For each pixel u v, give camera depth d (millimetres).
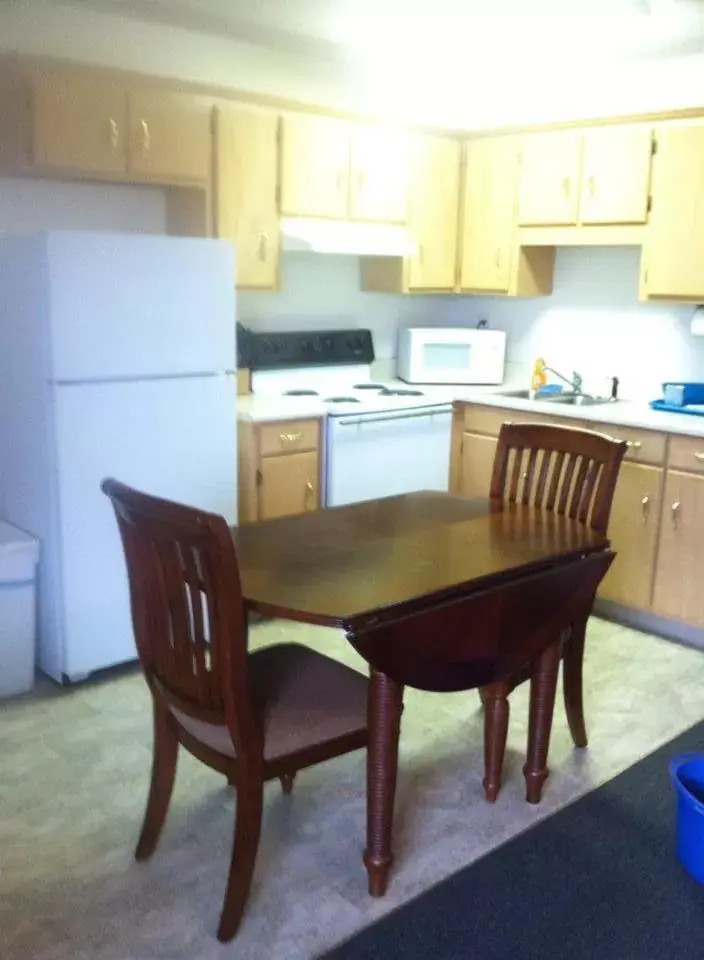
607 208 3809
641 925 2023
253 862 1928
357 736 2014
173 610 1863
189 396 3125
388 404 3904
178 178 3461
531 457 2734
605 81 3953
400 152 4113
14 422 3061
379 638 1854
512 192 4156
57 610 3016
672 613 3520
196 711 1914
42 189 3391
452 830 2342
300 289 4305
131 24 3418
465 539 2322
